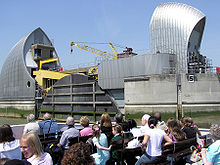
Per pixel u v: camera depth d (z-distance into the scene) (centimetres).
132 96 2495
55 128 862
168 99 2327
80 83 3025
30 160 419
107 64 2750
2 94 4819
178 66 2850
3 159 347
